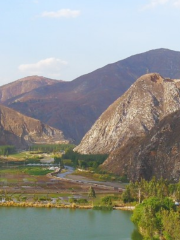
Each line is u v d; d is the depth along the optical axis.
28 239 85.62
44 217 104.50
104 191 145.25
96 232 90.31
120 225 96.94
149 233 81.50
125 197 121.25
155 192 110.62
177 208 91.06
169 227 77.31
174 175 158.12
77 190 147.75
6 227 94.81
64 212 111.38
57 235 88.69
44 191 143.88
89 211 112.38
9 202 119.44
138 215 90.50
